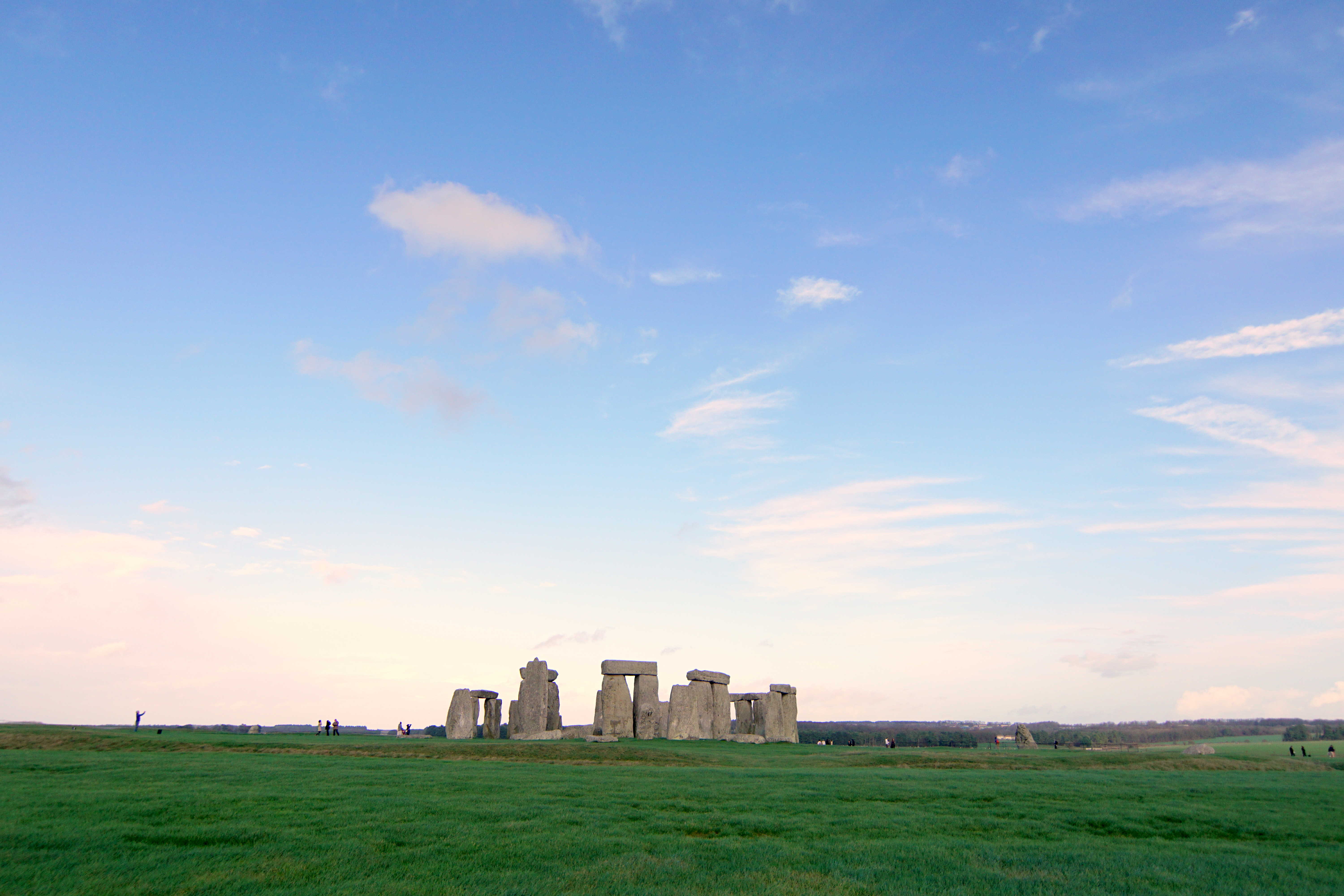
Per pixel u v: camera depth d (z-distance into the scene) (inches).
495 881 557.3
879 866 630.5
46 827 649.0
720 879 580.4
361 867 577.0
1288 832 826.8
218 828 673.0
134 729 1907.0
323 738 1804.9
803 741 4028.1
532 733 2253.9
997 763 1577.3
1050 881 600.1
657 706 2415.1
